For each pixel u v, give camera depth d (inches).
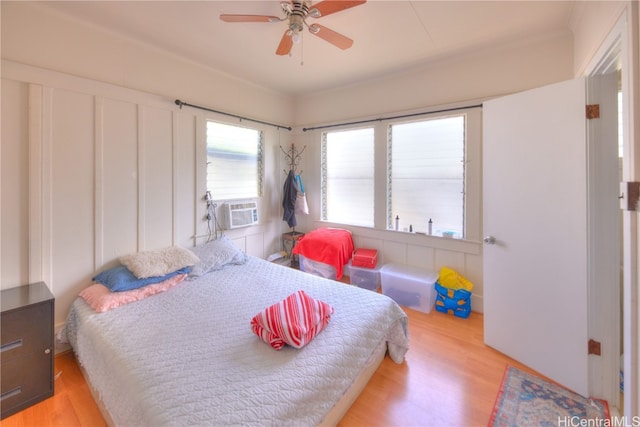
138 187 98.0
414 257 124.7
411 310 112.7
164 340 61.1
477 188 107.3
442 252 117.3
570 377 69.0
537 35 91.9
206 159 118.6
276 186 152.7
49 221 80.0
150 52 99.3
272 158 149.4
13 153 73.9
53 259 81.2
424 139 120.8
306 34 90.7
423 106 117.3
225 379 49.3
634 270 45.3
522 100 76.5
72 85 82.5
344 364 57.9
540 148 72.9
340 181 148.8
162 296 83.6
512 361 80.5
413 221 125.6
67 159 82.6
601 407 63.7
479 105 104.3
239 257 115.1
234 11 79.4
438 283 113.0
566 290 69.2
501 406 64.2
